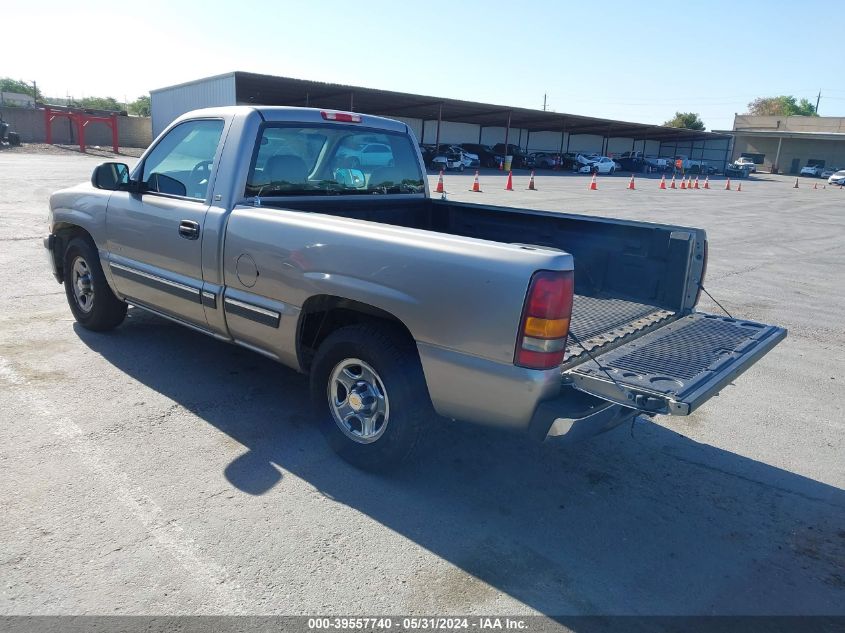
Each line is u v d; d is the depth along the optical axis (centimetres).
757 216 2133
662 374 304
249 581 279
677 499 368
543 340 290
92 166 2577
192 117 464
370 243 338
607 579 296
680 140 7131
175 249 446
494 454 408
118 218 495
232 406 446
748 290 947
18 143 3844
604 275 449
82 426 406
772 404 518
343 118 477
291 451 391
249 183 424
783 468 412
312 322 396
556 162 4938
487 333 300
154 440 394
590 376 298
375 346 348
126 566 284
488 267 300
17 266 816
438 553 306
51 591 266
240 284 405
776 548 327
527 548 314
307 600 271
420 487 363
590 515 346
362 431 371
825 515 359
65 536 300
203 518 321
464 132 5334
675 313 413
